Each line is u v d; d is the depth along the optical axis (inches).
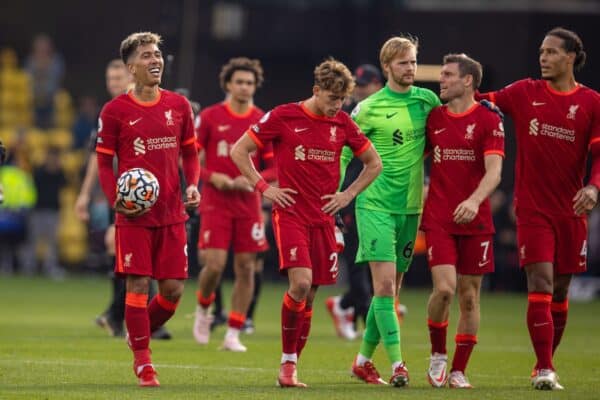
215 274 1761.8
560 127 1331.2
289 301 1296.8
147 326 1296.8
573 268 1354.6
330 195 1305.4
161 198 1300.4
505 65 3786.9
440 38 3786.9
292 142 1299.2
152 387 1270.9
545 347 1316.4
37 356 1572.3
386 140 1358.3
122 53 1307.8
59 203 3607.3
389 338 1327.5
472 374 1477.6
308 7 3949.3
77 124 3801.7
